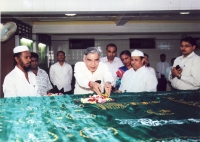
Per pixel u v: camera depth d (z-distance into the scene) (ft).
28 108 7.97
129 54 13.92
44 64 32.71
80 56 36.22
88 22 29.25
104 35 35.76
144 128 5.60
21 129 5.66
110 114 7.02
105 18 25.08
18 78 10.82
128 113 7.12
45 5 15.71
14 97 10.10
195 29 29.40
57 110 7.65
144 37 35.83
